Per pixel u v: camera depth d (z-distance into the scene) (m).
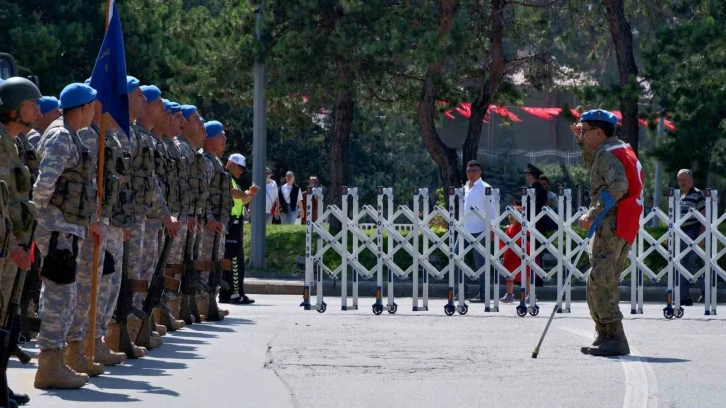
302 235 76.69
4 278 23.78
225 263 42.94
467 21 75.19
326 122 135.00
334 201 86.12
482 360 32.16
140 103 31.92
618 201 32.81
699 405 25.00
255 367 30.44
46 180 25.08
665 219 48.16
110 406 24.08
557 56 119.69
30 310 32.03
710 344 36.47
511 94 90.19
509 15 86.06
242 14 82.44
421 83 89.81
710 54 76.00
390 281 47.66
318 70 80.19
